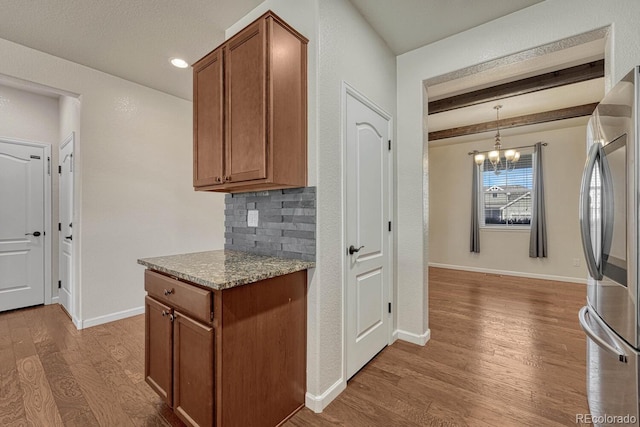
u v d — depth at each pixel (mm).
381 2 1967
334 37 1815
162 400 1765
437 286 4473
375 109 2270
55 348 2430
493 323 2965
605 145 1382
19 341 2561
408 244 2559
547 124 4551
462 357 2277
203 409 1336
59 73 2660
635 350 1119
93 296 2902
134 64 2779
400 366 2146
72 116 3131
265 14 1534
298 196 1777
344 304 1887
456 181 5848
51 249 3611
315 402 1678
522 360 2227
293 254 1809
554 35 1914
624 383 1196
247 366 1392
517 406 1707
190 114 3682
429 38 2361
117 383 1937
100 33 2299
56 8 2002
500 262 5363
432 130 5129
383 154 2400
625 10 1700
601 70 2766
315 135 1699
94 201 2904
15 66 2430
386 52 2439
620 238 1224
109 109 2988
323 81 1729
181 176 3594
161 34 2314
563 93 3561
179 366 1484
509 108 4062
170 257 1893
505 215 5371
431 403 1741
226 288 1263
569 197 4734
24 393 1827
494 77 3127
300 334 1697
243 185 1713
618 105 1252
